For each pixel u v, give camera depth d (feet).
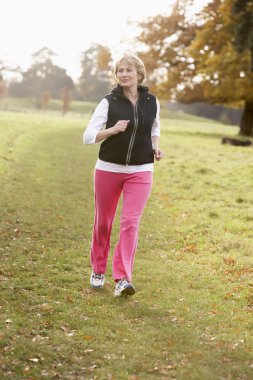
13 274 19.65
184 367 12.64
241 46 91.81
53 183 43.06
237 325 15.40
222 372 12.50
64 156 61.93
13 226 27.76
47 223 28.86
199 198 39.32
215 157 67.62
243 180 47.80
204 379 12.12
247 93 103.65
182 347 13.74
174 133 117.70
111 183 17.44
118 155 17.11
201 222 30.42
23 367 12.37
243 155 70.69
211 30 106.83
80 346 13.66
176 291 18.52
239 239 26.45
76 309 16.34
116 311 16.34
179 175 50.88
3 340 13.58
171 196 40.27
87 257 22.61
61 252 23.20
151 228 29.12
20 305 16.39
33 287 18.28
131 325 15.24
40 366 12.52
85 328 14.89
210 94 107.34
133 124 16.92
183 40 119.65
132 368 12.57
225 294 18.24
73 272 20.42
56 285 18.76
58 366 12.54
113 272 17.61
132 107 16.99
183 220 31.40
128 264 17.43
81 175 48.60
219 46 108.17
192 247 24.90
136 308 16.52
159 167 56.59
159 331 14.79
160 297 17.79
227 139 90.58
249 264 22.03
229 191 42.11
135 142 17.07
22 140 70.64
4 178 43.06
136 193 17.37
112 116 16.99
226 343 14.07
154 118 17.33
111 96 17.03
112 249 24.66
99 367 12.65
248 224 30.12
